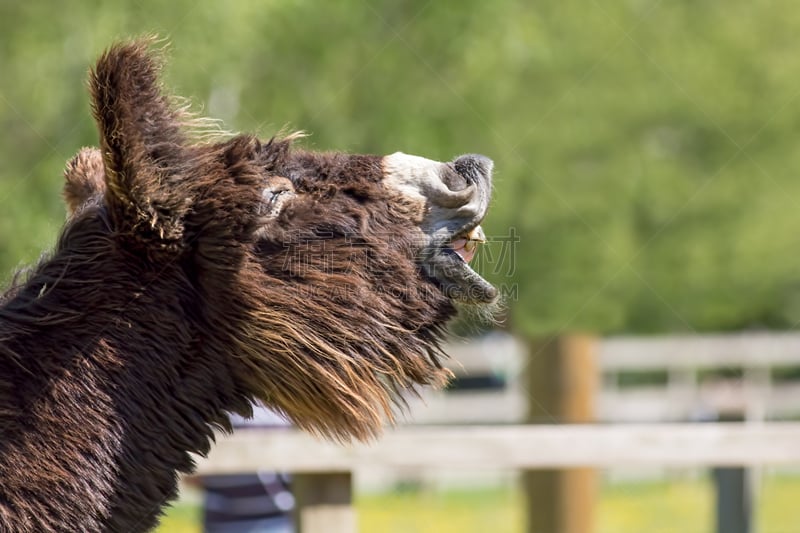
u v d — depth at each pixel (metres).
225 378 10.85
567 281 32.72
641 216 36.09
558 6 32.28
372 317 11.23
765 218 37.94
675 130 36.72
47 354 10.08
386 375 11.51
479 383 61.06
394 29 27.69
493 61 28.38
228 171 10.87
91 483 9.98
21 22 24.34
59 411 9.96
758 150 37.22
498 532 40.88
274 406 11.34
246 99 25.64
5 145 24.66
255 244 10.97
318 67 26.62
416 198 11.54
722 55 35.59
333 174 11.47
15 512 9.66
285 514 19.09
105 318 10.34
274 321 10.80
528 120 30.86
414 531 41.03
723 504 22.64
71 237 10.75
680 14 35.19
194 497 38.91
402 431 17.52
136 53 10.18
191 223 10.58
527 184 31.23
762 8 36.53
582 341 36.03
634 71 33.28
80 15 23.77
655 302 37.16
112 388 10.19
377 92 27.66
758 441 18.67
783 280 40.88
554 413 35.88
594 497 35.72
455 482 55.78
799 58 37.00
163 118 10.36
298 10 25.92
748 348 57.50
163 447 10.49
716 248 37.16
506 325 33.31
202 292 10.71
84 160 12.53
